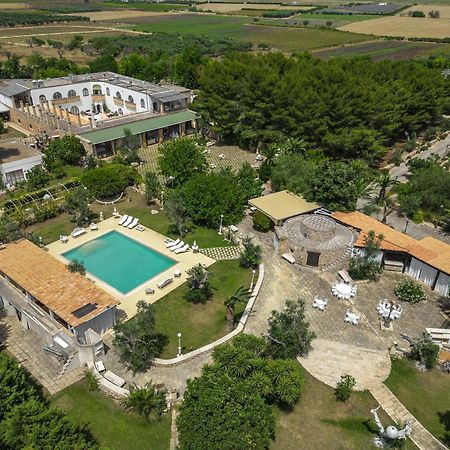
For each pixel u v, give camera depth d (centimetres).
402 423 2769
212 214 4681
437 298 3875
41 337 3378
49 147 6288
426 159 6569
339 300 3806
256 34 18325
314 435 2694
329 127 6650
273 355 3156
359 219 4641
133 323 3034
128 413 2817
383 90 6875
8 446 2234
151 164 6600
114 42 15825
